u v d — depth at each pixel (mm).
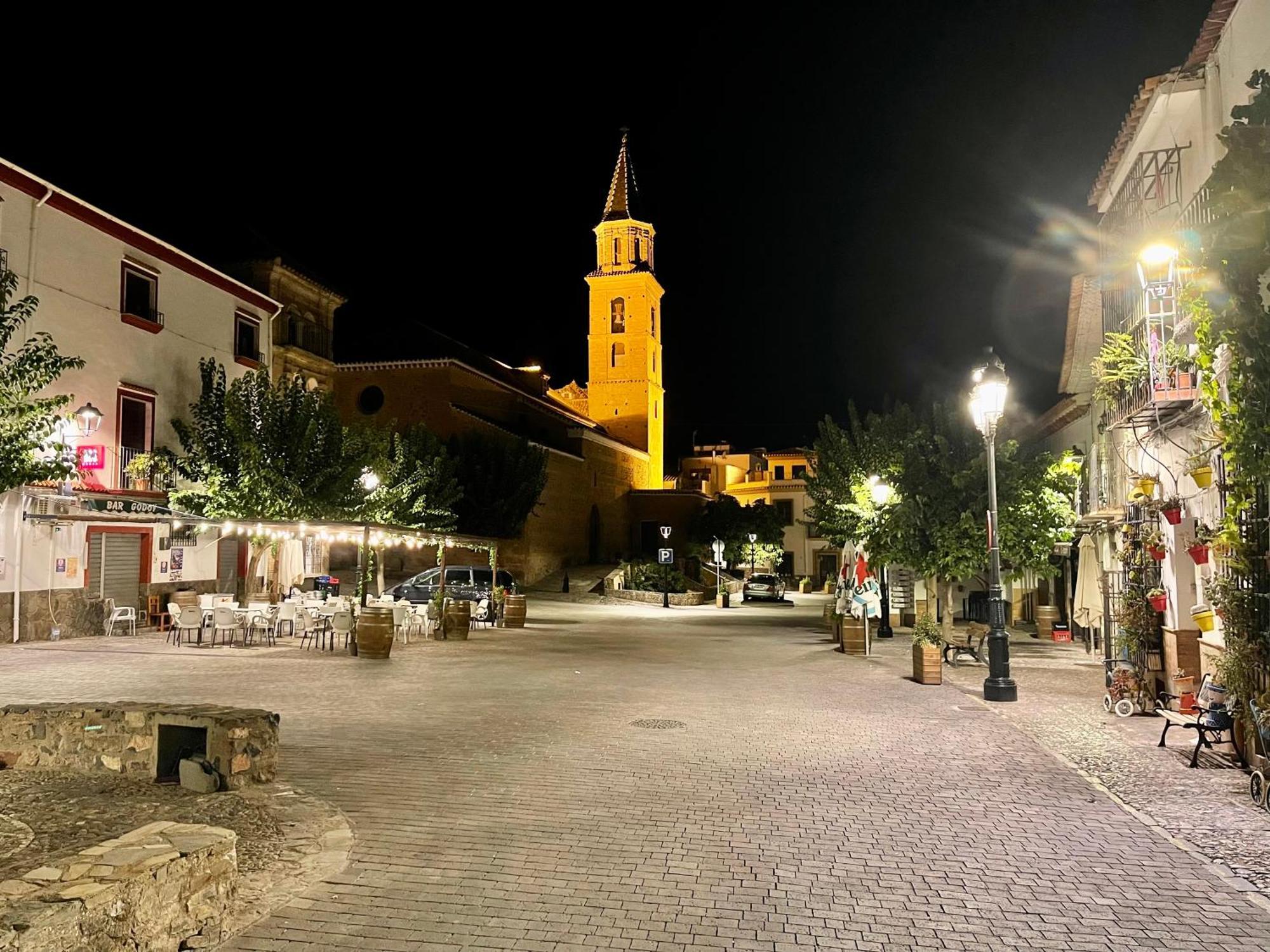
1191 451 10688
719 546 47719
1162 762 8688
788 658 18266
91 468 19750
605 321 69250
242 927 4590
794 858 5793
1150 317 10781
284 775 7734
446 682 13750
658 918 4809
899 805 7055
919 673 14438
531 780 7715
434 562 41062
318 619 18891
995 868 5660
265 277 31969
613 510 61219
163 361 24047
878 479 19984
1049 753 9031
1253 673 7875
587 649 19562
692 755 8820
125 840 4477
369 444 26406
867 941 4574
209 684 13180
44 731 7562
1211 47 10211
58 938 3566
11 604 18531
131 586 22391
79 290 21078
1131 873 5594
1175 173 11750
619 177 72625
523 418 52531
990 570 13461
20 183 19266
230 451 22719
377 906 4895
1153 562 12016
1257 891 5301
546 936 4551
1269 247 6941
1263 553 7844
